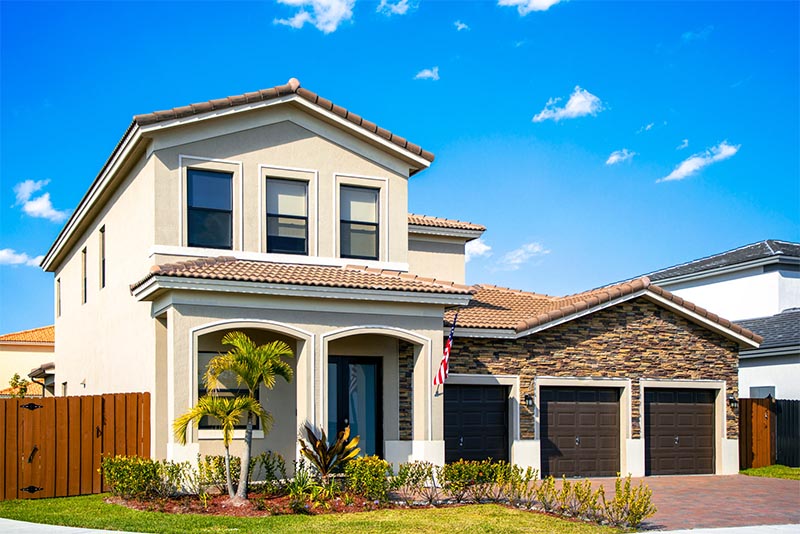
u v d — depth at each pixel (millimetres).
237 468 17391
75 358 29359
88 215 26141
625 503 15414
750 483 22484
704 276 38344
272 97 20500
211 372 16656
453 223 27672
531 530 14281
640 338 24219
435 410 19906
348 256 21516
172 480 16641
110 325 23609
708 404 25250
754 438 26469
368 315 19438
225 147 20141
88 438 18609
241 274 17906
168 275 16984
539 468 22578
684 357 24750
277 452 19422
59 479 18219
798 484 22250
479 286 28062
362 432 20953
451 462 21812
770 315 35000
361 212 21828
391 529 13867
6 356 47312
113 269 23375
